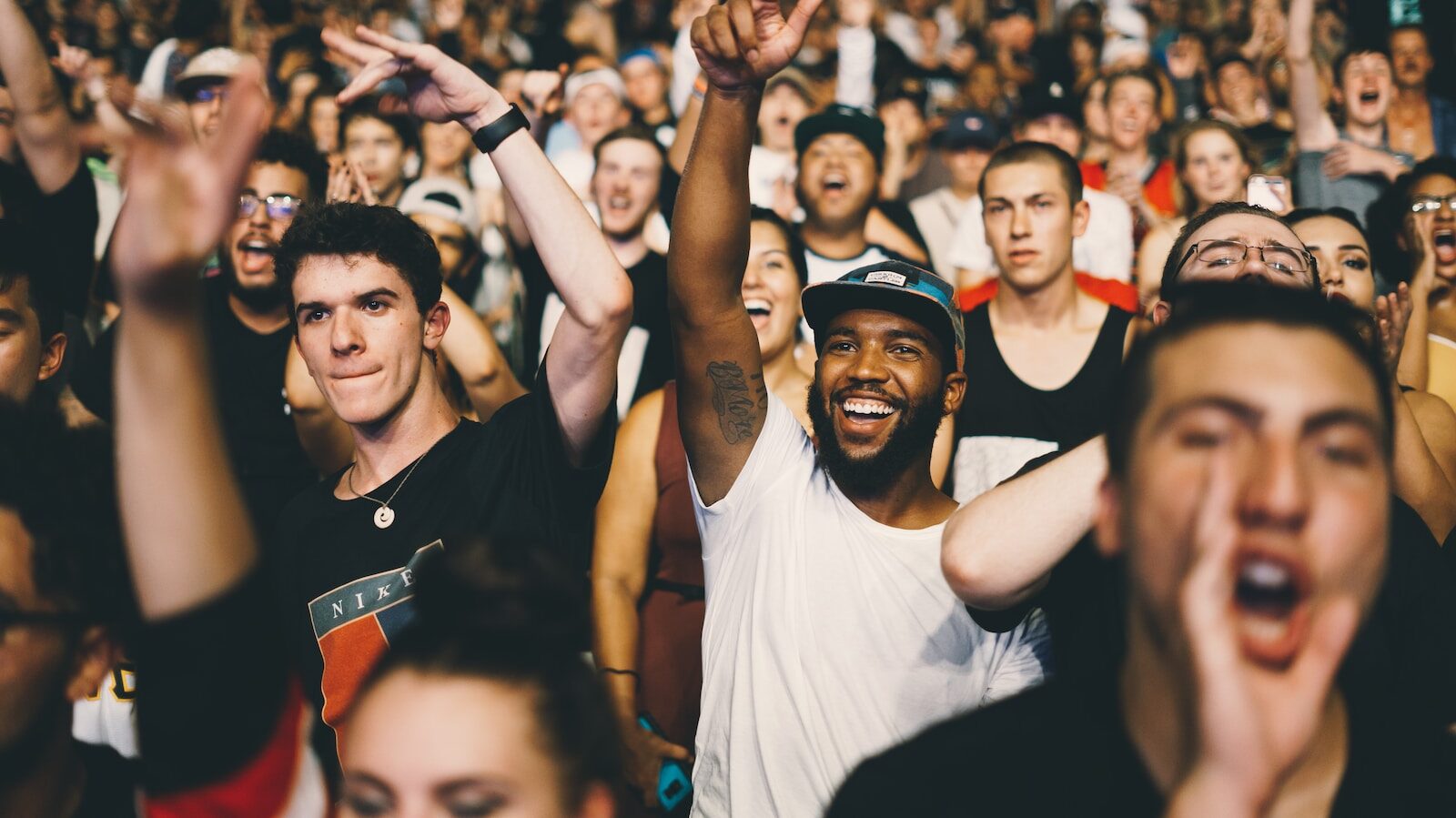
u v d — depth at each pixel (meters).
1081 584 1.88
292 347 3.63
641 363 4.55
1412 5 7.29
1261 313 1.13
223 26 7.96
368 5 10.27
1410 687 1.84
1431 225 4.04
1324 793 1.31
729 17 2.23
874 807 1.37
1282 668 1.06
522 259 4.64
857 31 8.22
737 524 2.43
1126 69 6.47
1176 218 5.50
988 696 2.25
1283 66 7.56
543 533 2.38
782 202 5.73
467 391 3.62
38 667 1.46
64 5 7.65
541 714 1.23
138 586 1.22
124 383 1.13
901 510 2.45
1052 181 4.06
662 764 2.99
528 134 2.39
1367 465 1.08
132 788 1.67
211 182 1.07
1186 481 1.09
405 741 1.21
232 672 1.26
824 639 2.27
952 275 5.86
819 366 2.56
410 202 5.08
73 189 3.88
